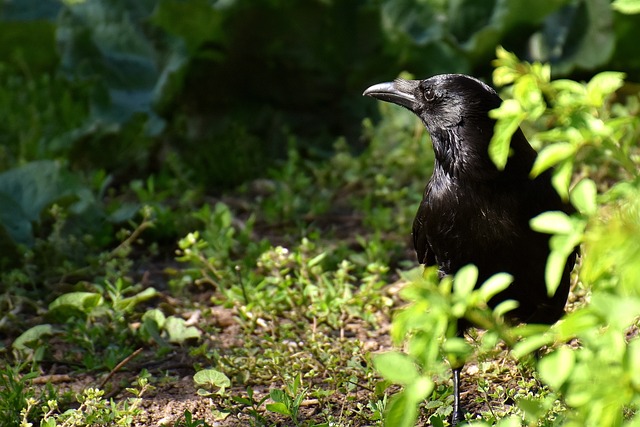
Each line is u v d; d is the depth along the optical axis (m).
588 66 14.04
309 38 14.54
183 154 14.65
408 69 14.80
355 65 14.73
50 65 16.58
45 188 11.99
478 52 14.55
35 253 11.15
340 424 7.46
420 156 13.51
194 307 10.36
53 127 14.75
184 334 9.55
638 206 4.71
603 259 4.57
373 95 8.82
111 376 8.78
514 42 14.55
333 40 14.61
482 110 8.02
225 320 10.08
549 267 4.54
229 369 8.70
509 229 7.77
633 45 13.98
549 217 4.62
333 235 12.14
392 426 4.56
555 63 14.26
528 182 7.80
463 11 14.82
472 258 8.05
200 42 14.28
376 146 13.85
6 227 11.61
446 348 4.79
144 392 8.57
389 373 4.59
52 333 9.37
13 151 14.28
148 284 11.32
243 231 11.88
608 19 13.80
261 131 14.99
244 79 14.83
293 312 9.92
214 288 10.95
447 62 14.66
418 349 4.75
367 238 12.20
